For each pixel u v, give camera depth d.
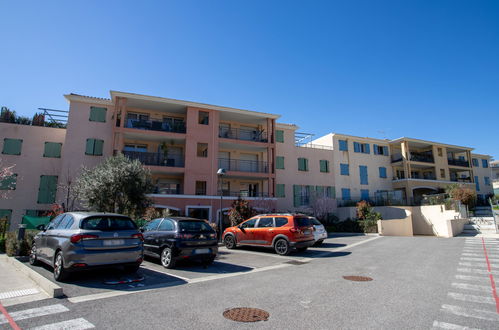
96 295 5.73
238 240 13.43
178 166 23.66
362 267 8.93
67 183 20.38
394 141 35.12
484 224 21.77
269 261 10.26
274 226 12.26
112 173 12.55
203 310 4.90
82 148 21.77
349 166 32.47
